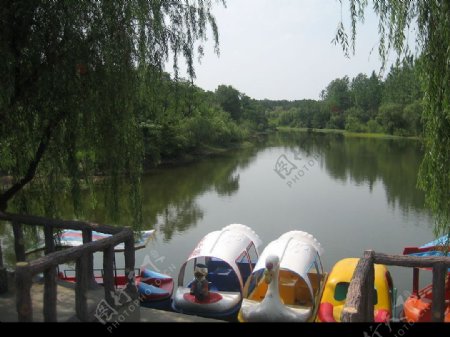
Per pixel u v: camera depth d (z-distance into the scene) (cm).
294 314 738
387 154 4453
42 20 667
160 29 756
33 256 1113
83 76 694
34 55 661
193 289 866
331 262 1380
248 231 1023
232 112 8012
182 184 2884
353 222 1852
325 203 2242
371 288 526
